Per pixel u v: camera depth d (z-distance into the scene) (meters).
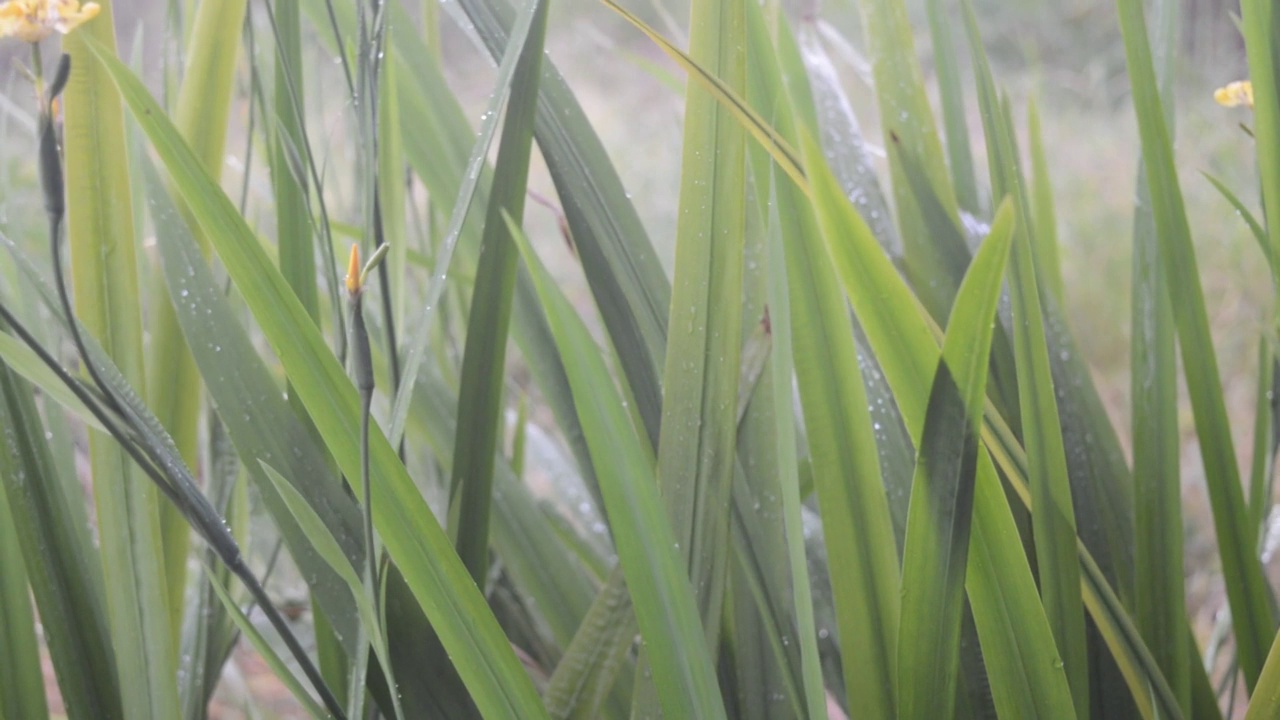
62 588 1.20
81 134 1.16
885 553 1.12
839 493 1.10
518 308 1.31
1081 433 1.30
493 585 1.53
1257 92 1.18
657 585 1.07
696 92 1.13
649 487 1.06
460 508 1.22
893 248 1.36
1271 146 1.18
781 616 1.19
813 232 1.08
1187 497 3.35
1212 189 4.71
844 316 1.08
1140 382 1.27
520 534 1.33
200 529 1.05
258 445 1.15
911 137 1.32
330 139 1.23
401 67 1.31
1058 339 1.32
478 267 1.21
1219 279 4.26
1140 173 1.29
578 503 1.74
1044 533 1.14
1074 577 1.15
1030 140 1.56
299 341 1.05
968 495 1.04
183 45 1.31
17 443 1.18
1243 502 1.24
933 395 1.02
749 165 1.26
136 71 1.36
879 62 1.32
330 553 1.06
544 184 5.77
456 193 1.32
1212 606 2.55
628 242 1.22
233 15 1.22
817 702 1.07
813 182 1.00
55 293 1.15
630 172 5.71
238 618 1.10
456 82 4.77
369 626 1.08
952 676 1.08
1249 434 3.48
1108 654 1.25
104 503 1.17
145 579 1.18
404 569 1.06
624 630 1.18
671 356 1.14
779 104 1.16
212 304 1.16
